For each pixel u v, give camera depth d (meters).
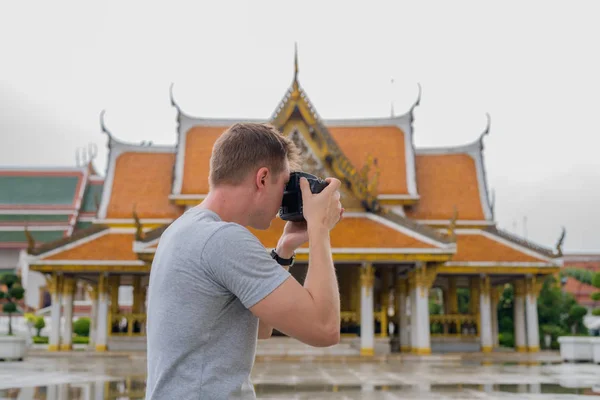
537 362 30.33
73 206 70.88
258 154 3.14
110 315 37.75
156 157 45.34
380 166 43.03
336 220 3.21
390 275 41.56
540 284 39.22
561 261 37.84
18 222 70.12
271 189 3.20
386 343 34.38
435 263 32.62
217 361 2.84
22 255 68.25
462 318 40.66
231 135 3.21
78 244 37.31
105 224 41.06
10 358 29.84
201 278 2.86
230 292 2.90
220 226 2.94
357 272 36.53
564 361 30.33
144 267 34.97
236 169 3.14
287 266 3.65
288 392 15.78
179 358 2.83
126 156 45.09
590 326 52.78
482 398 14.16
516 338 40.78
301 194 3.22
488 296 38.72
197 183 41.19
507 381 19.02
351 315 35.75
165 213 42.03
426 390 16.17
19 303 65.81
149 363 2.95
